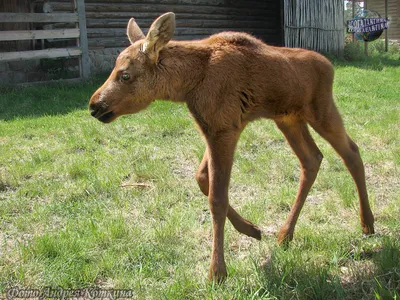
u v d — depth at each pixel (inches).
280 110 108.1
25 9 310.2
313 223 120.6
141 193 136.0
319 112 111.2
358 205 126.3
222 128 102.1
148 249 110.2
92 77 292.4
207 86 102.1
